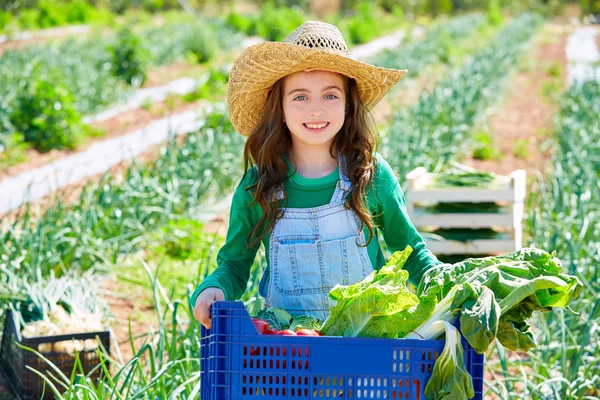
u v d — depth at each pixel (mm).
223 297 3053
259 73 3225
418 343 2549
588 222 6855
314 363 2572
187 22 35438
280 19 34656
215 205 9359
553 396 4590
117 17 46875
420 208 6695
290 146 3332
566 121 13164
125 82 19078
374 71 3230
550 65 23844
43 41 29234
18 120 12672
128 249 7508
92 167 11477
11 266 6141
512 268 2695
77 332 4895
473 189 6473
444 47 26172
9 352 5141
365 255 3244
